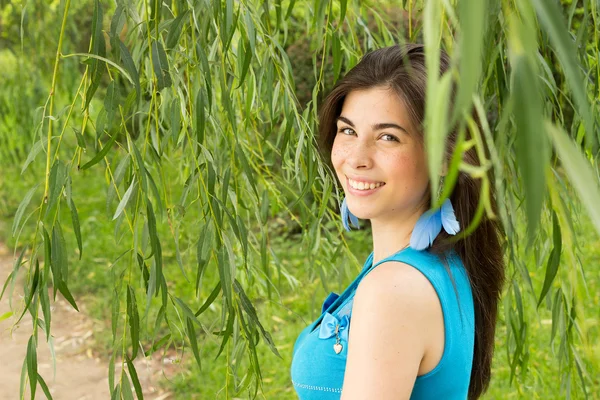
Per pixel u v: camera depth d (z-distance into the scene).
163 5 1.81
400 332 1.29
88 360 4.66
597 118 1.80
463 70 0.54
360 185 1.47
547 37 1.76
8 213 7.03
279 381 4.17
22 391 1.42
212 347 4.60
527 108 0.58
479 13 0.54
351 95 1.48
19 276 5.96
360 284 1.37
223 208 1.57
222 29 1.57
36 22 4.24
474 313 1.55
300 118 1.91
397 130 1.42
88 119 1.43
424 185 1.46
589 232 5.73
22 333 4.98
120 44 1.37
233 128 1.63
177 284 5.36
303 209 2.40
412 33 2.02
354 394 1.30
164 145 1.75
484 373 1.65
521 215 2.18
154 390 4.27
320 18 1.73
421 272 1.36
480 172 0.65
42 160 5.71
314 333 1.53
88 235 6.49
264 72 1.87
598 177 1.76
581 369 2.06
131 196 1.46
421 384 1.38
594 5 1.77
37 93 5.23
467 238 1.48
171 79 1.52
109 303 5.22
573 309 1.99
